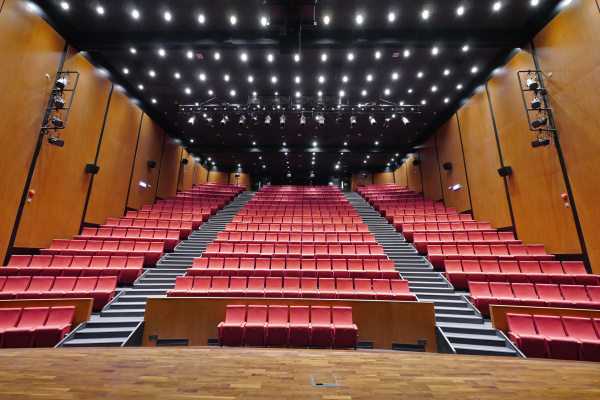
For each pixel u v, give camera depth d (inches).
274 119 275.6
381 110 239.9
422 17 159.0
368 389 49.7
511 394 48.5
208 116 261.1
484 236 184.2
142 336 111.6
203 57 188.2
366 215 280.1
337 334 104.8
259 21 162.1
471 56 188.9
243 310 111.7
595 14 130.9
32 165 145.8
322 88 224.2
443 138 270.2
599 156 129.3
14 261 133.9
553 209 152.1
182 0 148.5
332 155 375.9
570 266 136.0
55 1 148.4
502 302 119.6
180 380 51.6
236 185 388.8
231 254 168.1
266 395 46.3
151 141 260.1
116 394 44.9
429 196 301.6
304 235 202.7
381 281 134.2
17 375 52.1
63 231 165.0
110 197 204.4
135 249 172.1
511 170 180.7
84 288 127.9
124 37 171.3
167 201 272.2
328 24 164.7
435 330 110.8
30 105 144.2
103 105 196.2
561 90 146.6
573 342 91.8
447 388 50.7
